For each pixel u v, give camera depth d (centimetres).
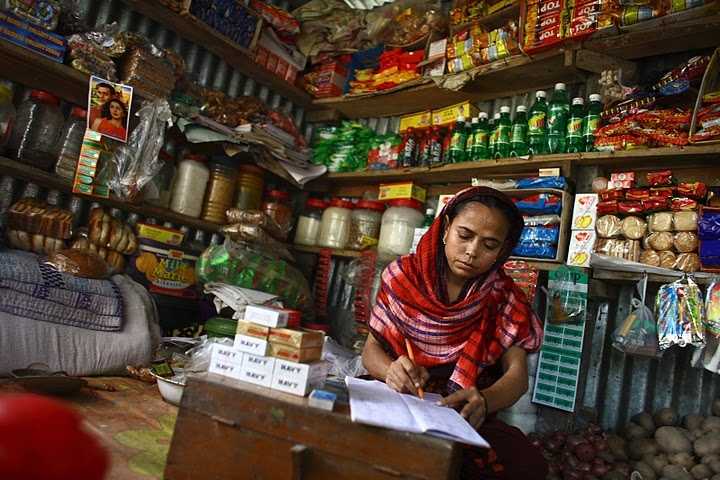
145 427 156
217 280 294
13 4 242
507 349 162
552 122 270
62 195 288
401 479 88
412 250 303
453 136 310
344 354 275
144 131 279
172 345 255
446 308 156
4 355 189
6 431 41
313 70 394
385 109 372
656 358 237
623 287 256
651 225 223
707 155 225
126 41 277
